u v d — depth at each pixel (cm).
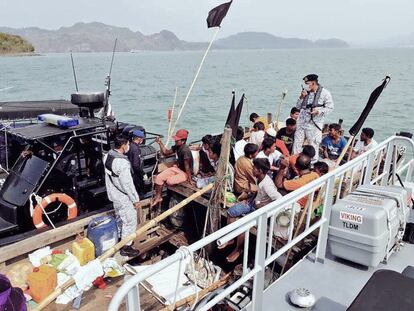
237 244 569
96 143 663
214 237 271
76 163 639
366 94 3831
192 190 644
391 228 412
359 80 5431
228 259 570
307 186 366
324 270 421
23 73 7669
